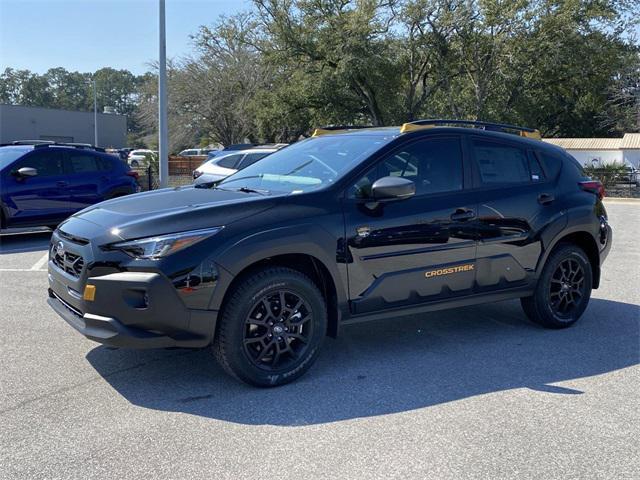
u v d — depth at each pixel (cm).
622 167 2819
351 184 447
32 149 1080
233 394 406
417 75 3559
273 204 418
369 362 472
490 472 310
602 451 334
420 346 514
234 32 3894
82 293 396
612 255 1011
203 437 345
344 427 359
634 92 4131
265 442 339
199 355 481
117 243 385
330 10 3275
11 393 404
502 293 525
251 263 398
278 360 420
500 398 404
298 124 3638
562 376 448
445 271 484
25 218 1045
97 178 1149
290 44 3322
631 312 637
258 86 3847
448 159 499
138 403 390
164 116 1736
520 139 552
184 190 491
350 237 435
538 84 3944
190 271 379
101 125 6353
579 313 578
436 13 3219
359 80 3300
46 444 335
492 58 3359
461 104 3722
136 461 317
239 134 4116
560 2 3253
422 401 398
